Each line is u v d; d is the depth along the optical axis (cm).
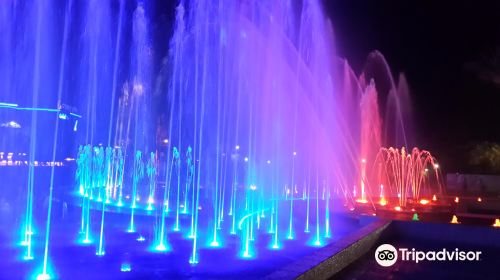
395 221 983
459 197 2120
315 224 1174
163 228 1024
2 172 1525
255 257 797
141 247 853
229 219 1202
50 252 794
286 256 809
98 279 647
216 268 717
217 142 1892
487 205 1692
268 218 1254
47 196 1355
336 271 645
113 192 1700
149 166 2114
